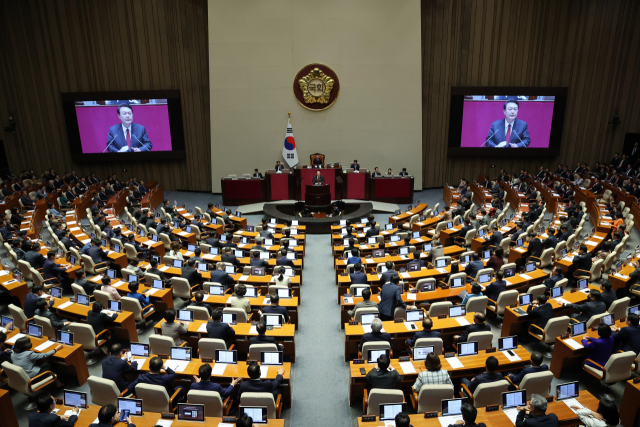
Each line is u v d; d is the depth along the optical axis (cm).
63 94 2256
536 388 631
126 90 2298
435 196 2344
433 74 2327
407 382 712
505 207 1736
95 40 2252
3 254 1495
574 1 2200
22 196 1922
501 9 2239
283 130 2316
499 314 964
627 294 1064
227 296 994
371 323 801
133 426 562
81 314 909
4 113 2297
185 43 2275
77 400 618
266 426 578
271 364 717
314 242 1691
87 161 2402
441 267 1161
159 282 1034
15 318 864
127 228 1598
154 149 2370
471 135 2359
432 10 2248
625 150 2320
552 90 2275
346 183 2192
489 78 2325
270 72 2248
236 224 1747
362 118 2300
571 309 944
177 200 2328
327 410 750
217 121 2300
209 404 605
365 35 2214
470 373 713
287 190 2180
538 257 1250
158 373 652
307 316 1094
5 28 2208
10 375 693
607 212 1639
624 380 729
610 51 2227
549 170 2380
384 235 1499
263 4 2186
